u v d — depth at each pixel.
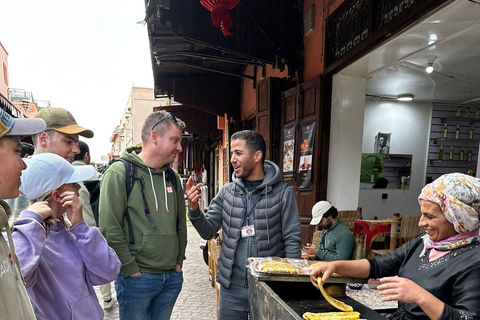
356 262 1.35
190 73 7.62
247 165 1.85
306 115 4.15
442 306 0.97
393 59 3.31
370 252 3.52
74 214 1.40
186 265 5.01
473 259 1.04
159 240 1.86
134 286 1.78
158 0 3.21
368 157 6.76
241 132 1.90
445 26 2.56
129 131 26.11
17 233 1.14
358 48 3.14
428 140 6.93
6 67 15.76
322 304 1.27
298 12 4.48
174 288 2.03
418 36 2.77
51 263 1.30
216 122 10.50
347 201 4.04
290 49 4.47
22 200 2.12
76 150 2.27
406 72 4.83
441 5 2.22
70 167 1.42
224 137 9.77
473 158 6.98
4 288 0.79
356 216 3.97
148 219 1.84
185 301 3.53
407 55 3.19
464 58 4.14
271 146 4.80
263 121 4.99
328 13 3.77
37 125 0.90
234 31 4.31
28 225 1.16
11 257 0.88
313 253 3.04
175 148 1.94
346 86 3.91
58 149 2.17
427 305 0.98
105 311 3.20
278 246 1.84
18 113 7.61
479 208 1.07
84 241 1.40
